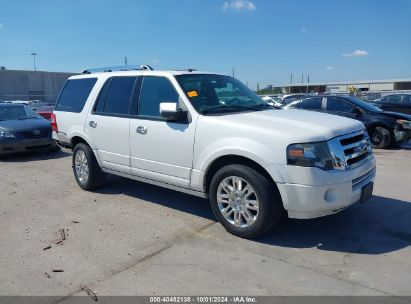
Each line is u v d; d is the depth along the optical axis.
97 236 4.55
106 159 5.93
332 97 11.89
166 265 3.79
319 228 4.62
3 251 4.20
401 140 10.73
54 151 10.88
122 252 4.11
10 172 8.34
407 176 7.25
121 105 5.69
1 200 6.13
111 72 6.12
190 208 5.47
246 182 4.21
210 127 4.49
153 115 5.20
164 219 5.05
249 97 5.57
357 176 4.16
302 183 3.87
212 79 5.44
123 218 5.12
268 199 4.07
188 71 5.39
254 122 4.32
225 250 4.09
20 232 4.74
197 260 3.88
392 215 5.03
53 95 48.88
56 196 6.25
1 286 3.48
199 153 4.60
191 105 4.75
